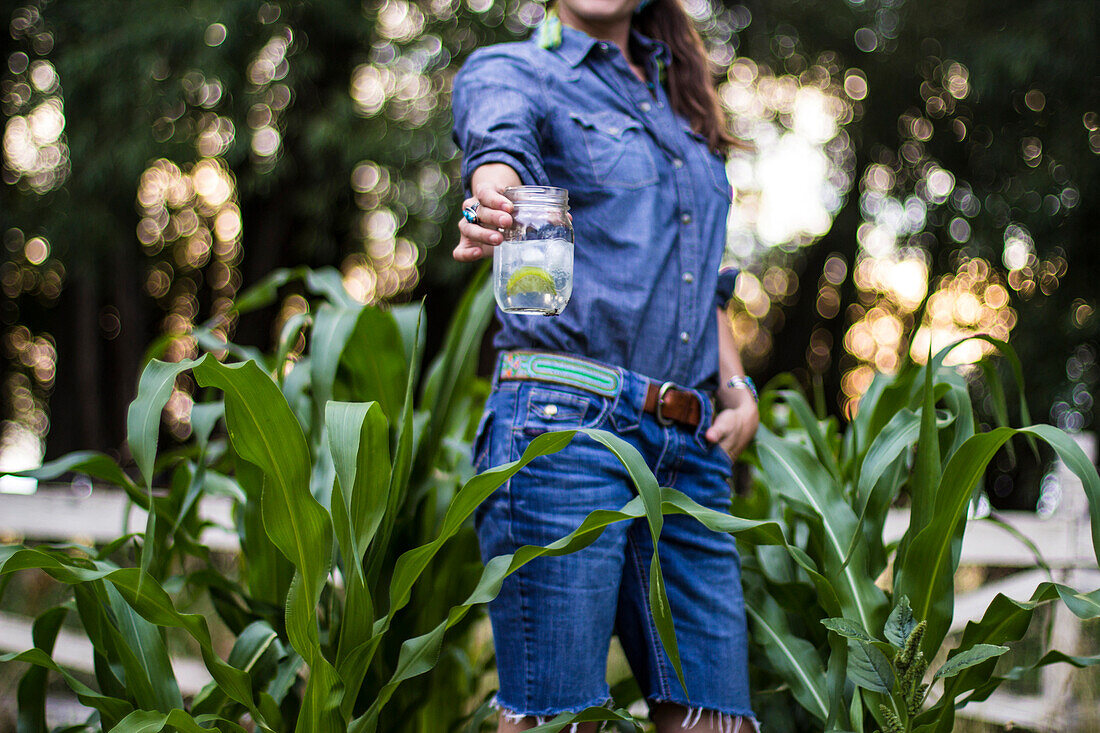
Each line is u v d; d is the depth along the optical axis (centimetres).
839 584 164
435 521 178
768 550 186
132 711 151
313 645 140
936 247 986
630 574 162
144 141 699
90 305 855
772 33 930
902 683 142
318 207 765
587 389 152
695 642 160
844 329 1083
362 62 799
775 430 236
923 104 955
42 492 312
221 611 188
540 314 140
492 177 148
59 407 941
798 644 176
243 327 851
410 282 905
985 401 805
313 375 167
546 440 135
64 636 309
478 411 228
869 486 158
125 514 193
